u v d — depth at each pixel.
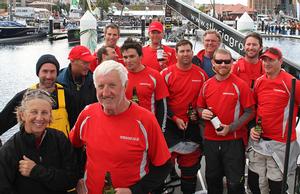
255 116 3.65
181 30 17.25
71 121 3.33
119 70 2.25
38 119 2.32
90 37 10.20
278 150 3.42
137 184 2.36
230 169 3.53
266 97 3.44
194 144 3.96
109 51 4.30
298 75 4.55
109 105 2.26
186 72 3.89
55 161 2.44
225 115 3.49
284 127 3.40
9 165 2.35
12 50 28.44
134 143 2.32
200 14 6.64
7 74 17.19
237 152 3.54
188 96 3.87
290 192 3.52
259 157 3.55
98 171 2.35
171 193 4.23
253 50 3.93
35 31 40.84
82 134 2.45
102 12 58.75
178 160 4.07
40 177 2.35
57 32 44.00
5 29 36.78
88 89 3.53
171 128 3.94
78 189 2.54
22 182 2.38
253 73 3.98
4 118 3.18
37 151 2.39
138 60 3.65
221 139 3.55
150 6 85.12
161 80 3.76
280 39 29.38
